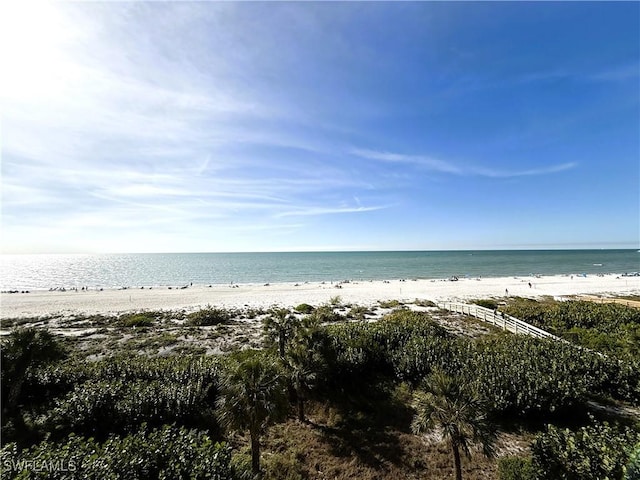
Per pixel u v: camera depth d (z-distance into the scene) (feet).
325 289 191.52
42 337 42.80
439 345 54.60
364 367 51.08
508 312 98.32
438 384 29.04
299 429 37.76
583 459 23.29
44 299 153.99
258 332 92.27
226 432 36.11
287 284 224.12
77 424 34.37
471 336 80.89
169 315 117.70
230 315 115.65
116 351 73.15
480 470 30.76
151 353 71.87
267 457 32.42
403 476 30.25
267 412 28.07
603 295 157.48
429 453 33.35
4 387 37.73
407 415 40.70
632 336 64.39
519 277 251.39
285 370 37.73
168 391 38.47
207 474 21.13
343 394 45.60
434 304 136.15
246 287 205.98
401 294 167.84
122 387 39.88
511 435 36.35
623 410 41.65
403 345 60.34
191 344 79.51
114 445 23.08
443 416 27.61
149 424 35.35
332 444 34.91
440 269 345.51
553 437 26.89
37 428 34.81
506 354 49.60
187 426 36.83
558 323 82.69
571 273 290.35
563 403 38.65
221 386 30.94
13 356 39.11
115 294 172.76
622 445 23.34
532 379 40.42
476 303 128.06
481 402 28.17
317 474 30.53
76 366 50.34
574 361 47.34
